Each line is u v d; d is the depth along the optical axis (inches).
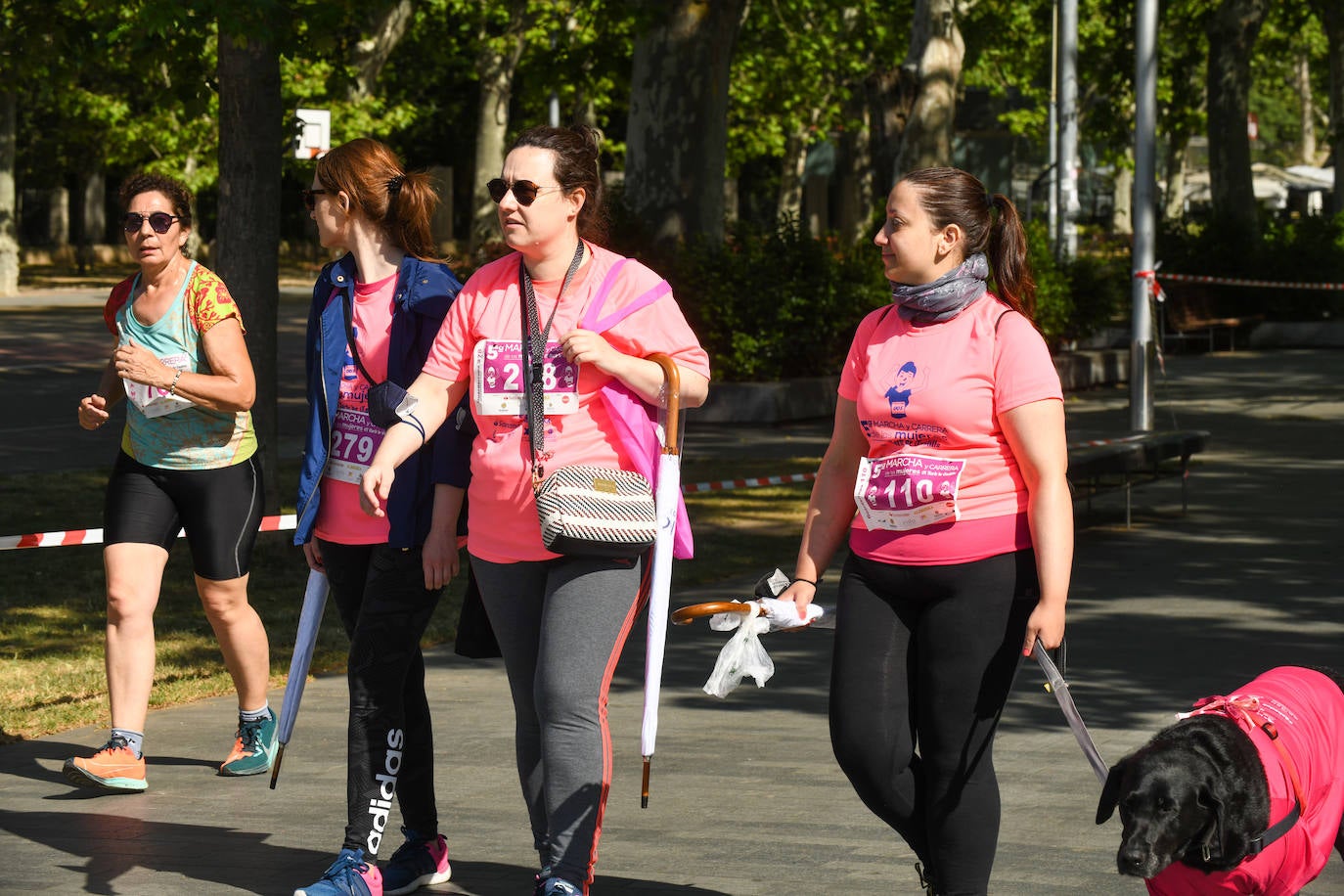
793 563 673.0
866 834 330.3
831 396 1263.5
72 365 1582.2
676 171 1291.8
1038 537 241.3
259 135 660.1
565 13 2199.8
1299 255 1963.6
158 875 310.3
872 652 251.9
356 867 284.2
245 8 612.1
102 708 449.1
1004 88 3526.1
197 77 694.5
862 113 2997.0
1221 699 237.1
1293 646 513.0
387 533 289.9
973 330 247.8
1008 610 246.1
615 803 355.6
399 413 273.6
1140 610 570.3
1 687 472.4
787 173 3181.6
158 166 2647.6
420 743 301.7
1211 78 2076.8
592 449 267.4
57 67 880.9
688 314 1221.1
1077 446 750.5
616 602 263.9
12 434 1108.5
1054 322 1518.2
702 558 684.1
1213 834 215.2
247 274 667.4
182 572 675.4
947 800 247.9
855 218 3070.9
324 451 301.0
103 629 557.3
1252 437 1091.9
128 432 375.6
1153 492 863.7
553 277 273.0
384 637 289.9
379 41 2060.8
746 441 1101.7
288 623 565.3
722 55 1299.2
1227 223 1959.9
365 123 2395.4
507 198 267.1
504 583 273.6
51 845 330.0
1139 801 213.6
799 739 412.5
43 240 4025.6
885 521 250.5
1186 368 1673.2
